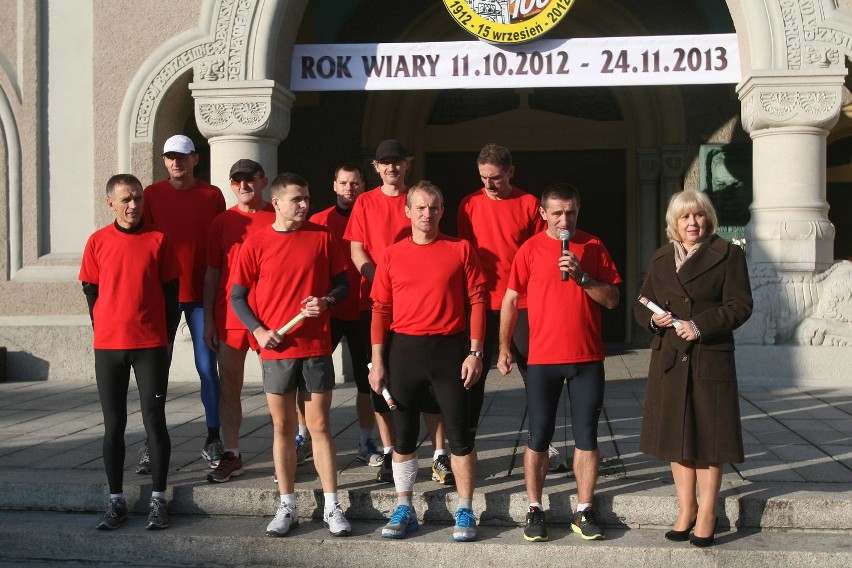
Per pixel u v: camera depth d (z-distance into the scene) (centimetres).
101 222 895
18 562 463
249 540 449
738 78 833
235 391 508
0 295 899
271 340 445
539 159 1303
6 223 903
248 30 852
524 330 497
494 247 511
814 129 814
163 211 557
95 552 460
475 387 501
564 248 438
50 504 498
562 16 823
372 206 520
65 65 897
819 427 622
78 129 897
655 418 434
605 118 1277
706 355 421
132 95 880
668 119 1209
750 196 1191
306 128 1273
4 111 902
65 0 895
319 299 445
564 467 520
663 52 833
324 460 455
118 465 469
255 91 843
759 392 781
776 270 820
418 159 1295
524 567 434
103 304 465
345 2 1191
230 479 505
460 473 445
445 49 850
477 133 1291
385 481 497
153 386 466
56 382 871
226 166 854
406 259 451
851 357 809
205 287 526
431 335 444
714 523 430
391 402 449
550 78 838
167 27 874
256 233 466
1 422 661
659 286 434
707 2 1150
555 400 453
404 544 439
